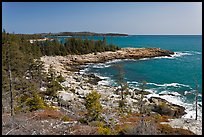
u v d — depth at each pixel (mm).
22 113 23047
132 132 16406
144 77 64312
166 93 46781
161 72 70812
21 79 33031
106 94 46406
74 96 43031
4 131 15992
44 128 18609
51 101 37688
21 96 28000
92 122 22656
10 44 38844
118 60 103750
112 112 32156
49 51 104250
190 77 61625
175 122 27438
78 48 112750
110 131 17938
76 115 27531
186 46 171875
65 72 71938
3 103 21922
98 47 117000
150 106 37344
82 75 68438
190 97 43594
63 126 19828
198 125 26391
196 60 95688
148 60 100875
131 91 49000
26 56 52438
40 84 46656
